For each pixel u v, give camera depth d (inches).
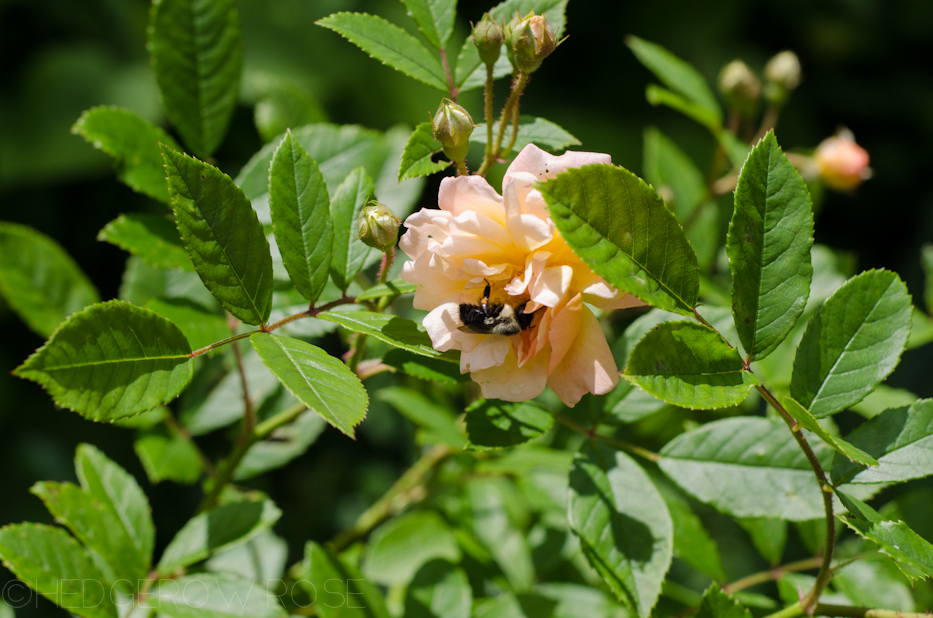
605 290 26.2
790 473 28.0
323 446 51.0
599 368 26.4
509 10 28.6
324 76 58.5
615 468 28.0
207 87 30.2
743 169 26.5
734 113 35.3
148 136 29.9
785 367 31.2
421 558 31.7
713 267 38.4
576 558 32.3
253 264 26.7
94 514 28.9
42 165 54.2
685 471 28.2
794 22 76.7
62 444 52.8
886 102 76.0
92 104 55.8
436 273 26.6
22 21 58.5
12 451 52.0
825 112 76.8
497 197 26.3
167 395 26.0
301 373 25.9
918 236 71.3
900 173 75.0
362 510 49.3
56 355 25.5
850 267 36.1
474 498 32.4
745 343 26.6
